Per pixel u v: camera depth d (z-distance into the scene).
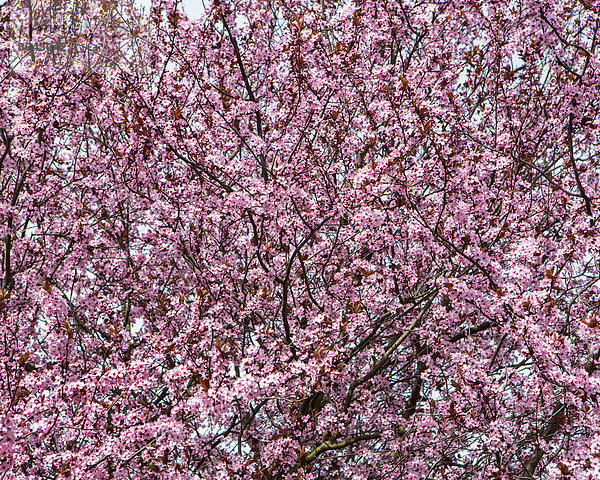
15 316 7.32
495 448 7.01
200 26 8.49
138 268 9.48
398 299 8.69
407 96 8.06
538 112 10.12
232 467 7.16
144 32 12.23
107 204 8.73
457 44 10.11
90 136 9.47
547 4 7.24
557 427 7.85
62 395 5.92
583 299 9.26
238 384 5.75
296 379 7.51
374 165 7.07
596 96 7.56
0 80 8.15
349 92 9.61
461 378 7.19
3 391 6.24
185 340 6.95
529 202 9.09
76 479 5.81
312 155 8.81
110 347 7.84
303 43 8.12
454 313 8.12
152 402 7.70
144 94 8.00
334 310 8.52
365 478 8.35
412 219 8.00
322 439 8.60
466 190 7.61
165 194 8.22
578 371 6.51
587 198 8.26
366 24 9.02
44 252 8.68
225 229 8.94
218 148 8.97
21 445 5.85
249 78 9.58
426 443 8.30
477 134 9.39
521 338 6.59
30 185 9.16
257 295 7.88
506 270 8.67
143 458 6.55
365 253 9.45
